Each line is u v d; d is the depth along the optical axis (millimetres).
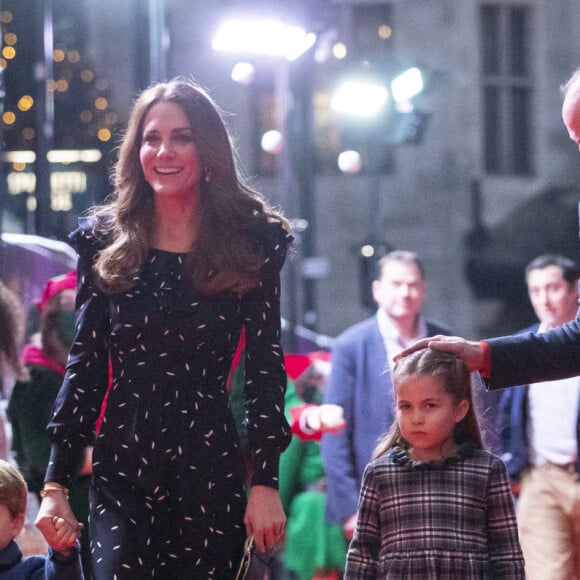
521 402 9062
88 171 24391
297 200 22422
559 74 32719
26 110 23453
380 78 18859
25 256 15164
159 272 5062
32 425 7746
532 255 30922
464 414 5477
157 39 15258
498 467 5352
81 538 7086
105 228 5191
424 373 5395
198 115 5207
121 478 4934
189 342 4980
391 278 9164
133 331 4980
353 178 31188
